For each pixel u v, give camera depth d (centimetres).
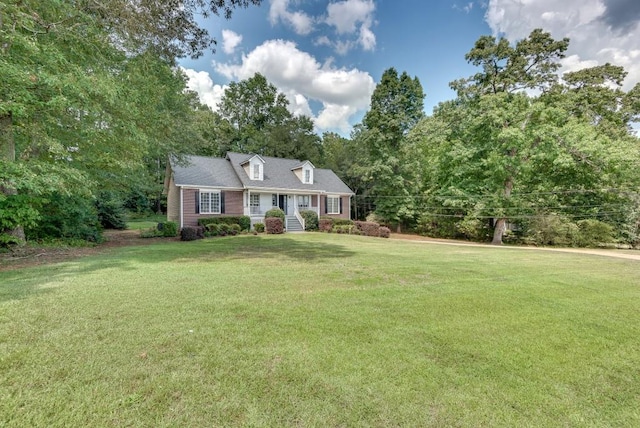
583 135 1587
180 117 1440
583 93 1897
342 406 214
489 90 1970
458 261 872
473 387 243
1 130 696
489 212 1809
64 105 644
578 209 1770
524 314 418
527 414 214
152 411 202
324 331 337
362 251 1055
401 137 2475
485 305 450
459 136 2038
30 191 823
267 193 2162
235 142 3472
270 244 1201
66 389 219
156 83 958
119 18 705
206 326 336
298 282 552
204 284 511
